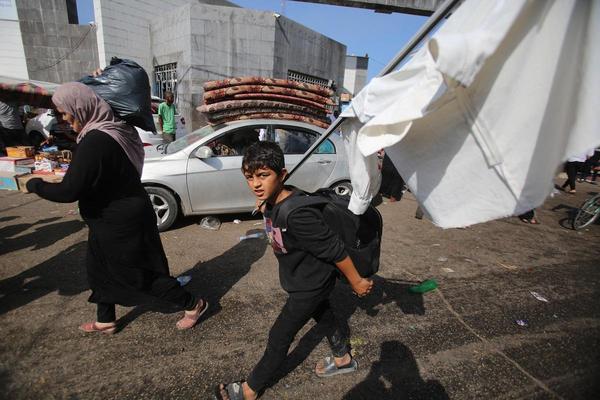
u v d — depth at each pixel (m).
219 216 5.00
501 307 2.93
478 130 0.94
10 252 3.56
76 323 2.47
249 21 9.97
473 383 2.09
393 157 1.14
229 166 4.33
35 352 2.18
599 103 0.78
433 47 0.80
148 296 2.24
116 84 1.97
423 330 2.58
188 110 10.25
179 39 10.09
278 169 1.48
